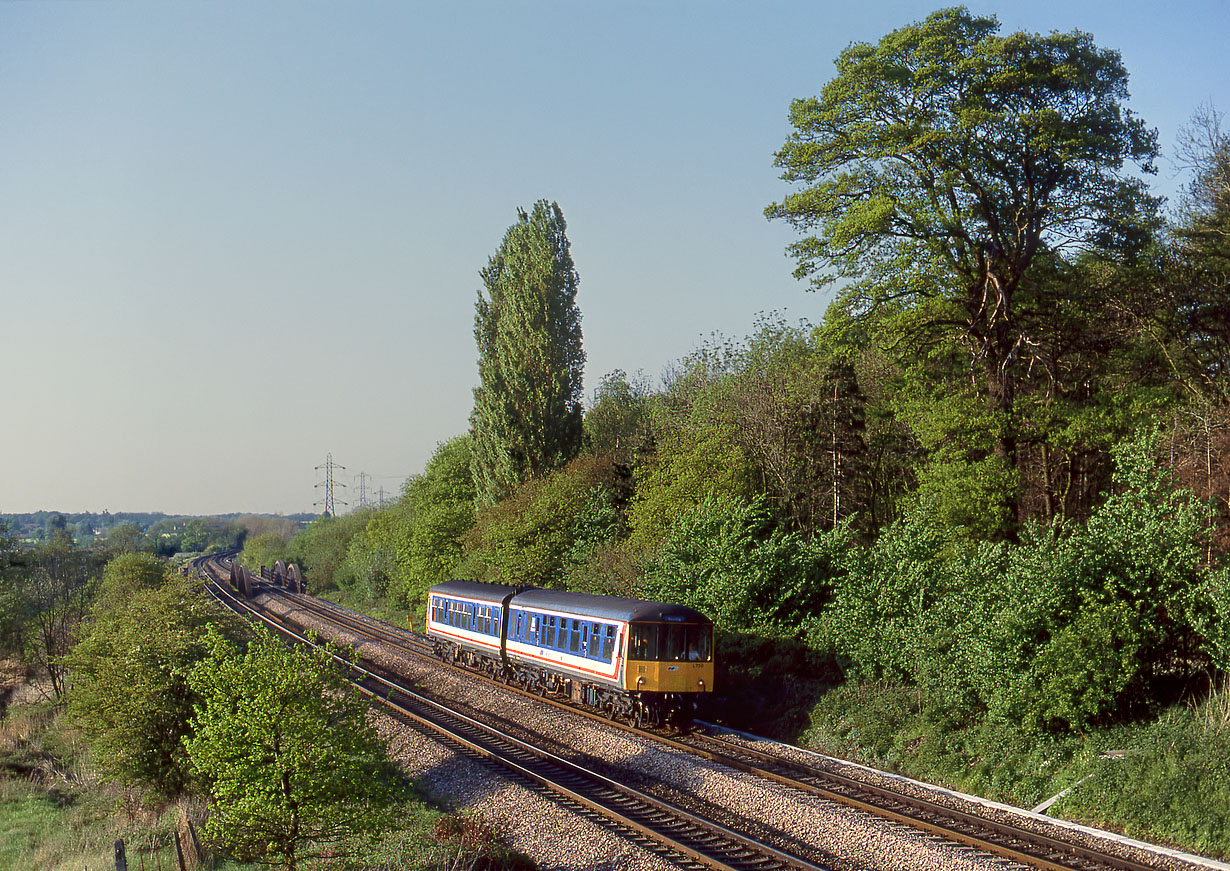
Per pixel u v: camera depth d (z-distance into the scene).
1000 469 28.86
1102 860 14.30
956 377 31.64
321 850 15.66
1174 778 15.70
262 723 13.93
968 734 20.39
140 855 17.34
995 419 28.91
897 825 16.16
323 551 98.62
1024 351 31.12
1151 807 15.66
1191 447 26.19
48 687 44.94
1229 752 15.66
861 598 24.34
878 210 27.97
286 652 14.80
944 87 28.91
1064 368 33.25
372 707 28.27
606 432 59.75
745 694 27.06
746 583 28.12
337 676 14.90
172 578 34.12
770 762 21.22
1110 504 19.47
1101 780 16.66
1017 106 28.36
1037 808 17.22
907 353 31.70
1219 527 22.78
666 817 17.50
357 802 14.59
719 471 35.78
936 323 30.59
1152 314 30.91
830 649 25.31
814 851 15.59
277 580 105.38
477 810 18.23
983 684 19.66
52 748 31.05
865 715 22.44
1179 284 31.02
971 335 30.72
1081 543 19.09
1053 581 18.64
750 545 30.02
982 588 20.78
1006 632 18.86
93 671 24.22
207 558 164.50
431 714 28.80
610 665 25.45
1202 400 27.16
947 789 18.91
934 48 28.58
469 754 22.67
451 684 33.47
